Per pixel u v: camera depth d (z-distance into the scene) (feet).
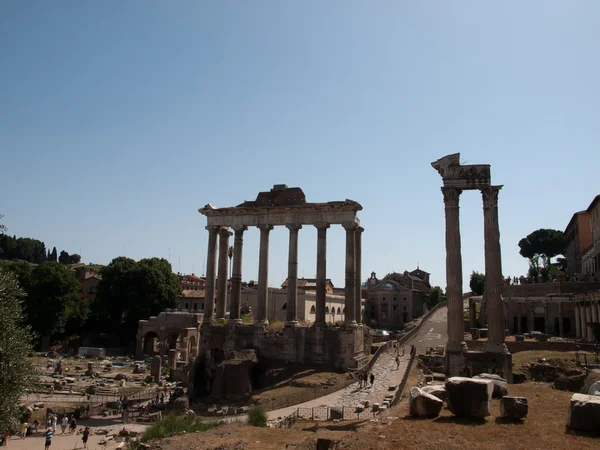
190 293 442.91
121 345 362.74
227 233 211.61
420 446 60.44
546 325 254.88
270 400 140.56
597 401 64.34
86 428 128.36
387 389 146.72
